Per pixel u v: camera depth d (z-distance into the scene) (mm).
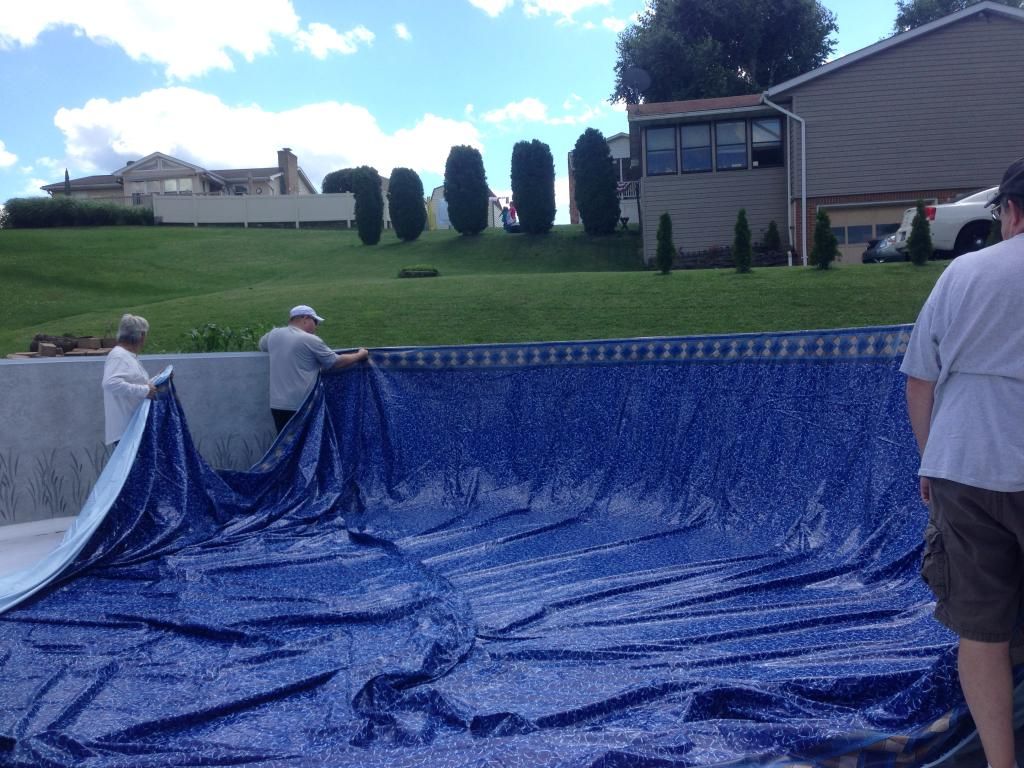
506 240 32281
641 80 40812
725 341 6363
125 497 5863
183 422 6480
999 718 2475
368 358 7527
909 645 3609
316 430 7199
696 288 15297
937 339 2641
